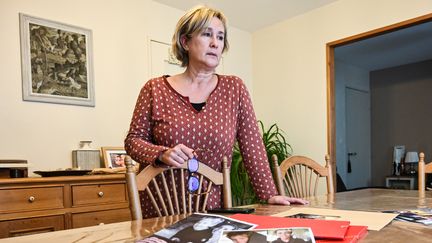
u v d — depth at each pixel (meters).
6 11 2.21
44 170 2.27
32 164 2.24
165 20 3.12
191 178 1.08
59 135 2.38
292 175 1.63
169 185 1.10
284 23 3.63
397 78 5.68
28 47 2.27
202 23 1.16
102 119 2.62
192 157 0.99
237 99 1.26
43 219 1.85
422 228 0.74
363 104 5.84
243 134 1.27
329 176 1.73
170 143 1.13
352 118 5.58
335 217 0.86
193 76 1.22
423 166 1.77
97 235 0.75
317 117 3.31
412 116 5.49
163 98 1.19
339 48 4.56
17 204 1.77
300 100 3.46
